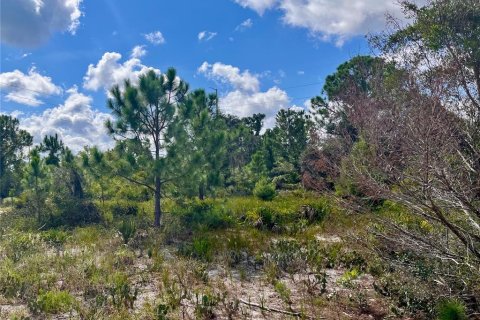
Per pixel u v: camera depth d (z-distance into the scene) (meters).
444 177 3.71
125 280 5.94
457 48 5.24
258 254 7.36
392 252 5.51
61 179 14.58
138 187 12.23
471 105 4.59
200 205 11.80
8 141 30.89
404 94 4.31
